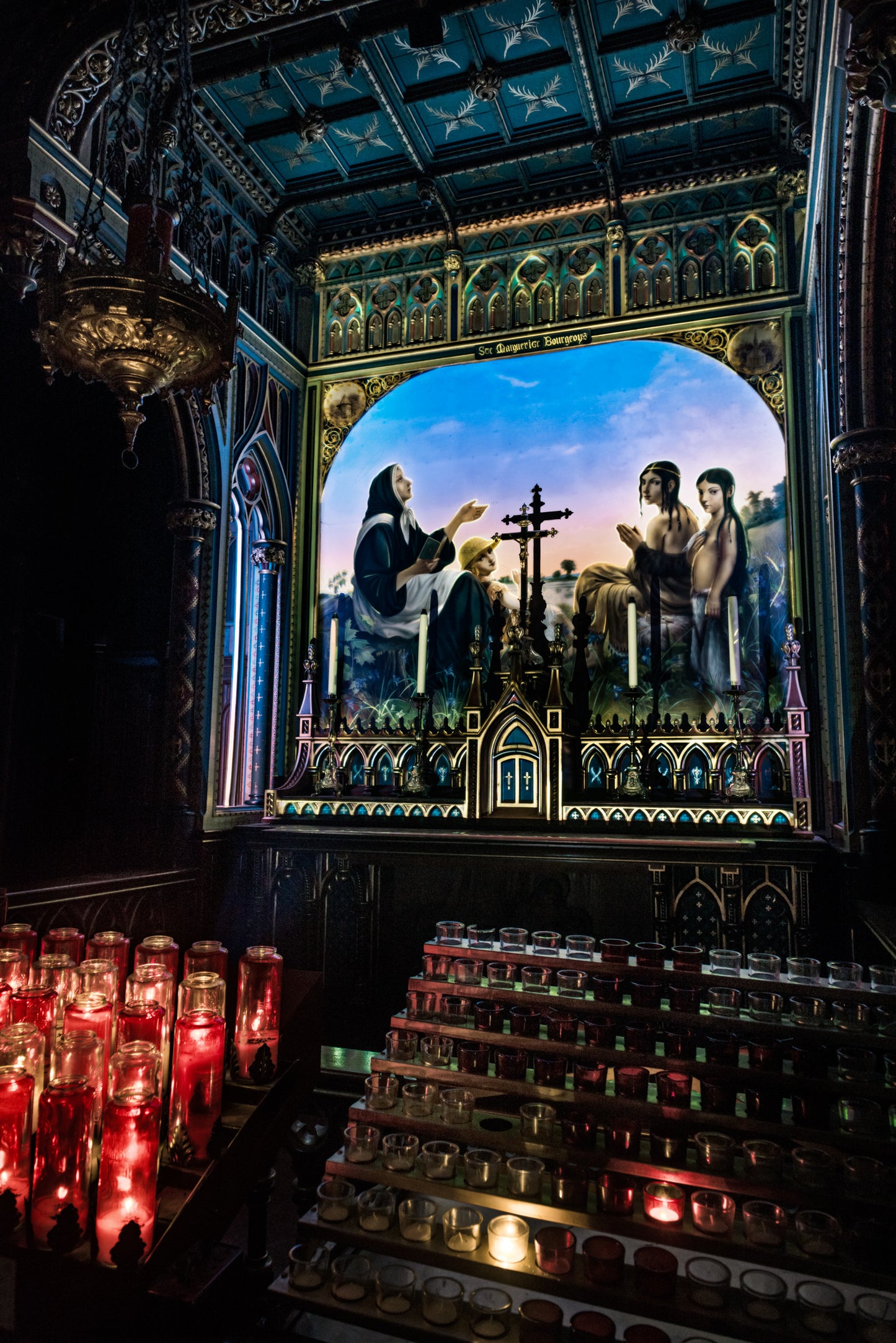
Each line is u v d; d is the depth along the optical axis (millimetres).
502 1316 1891
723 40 5910
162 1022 2320
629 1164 2174
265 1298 2459
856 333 5004
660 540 6930
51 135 5086
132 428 3295
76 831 6426
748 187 7125
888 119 4047
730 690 6312
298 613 7816
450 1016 2627
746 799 6172
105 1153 1861
